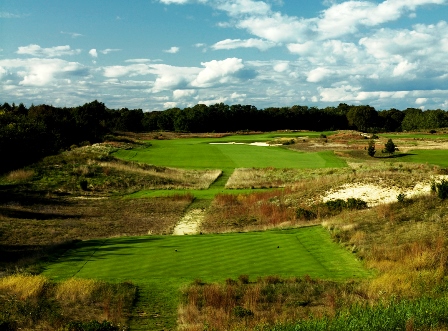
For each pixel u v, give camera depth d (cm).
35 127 7500
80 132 10106
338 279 1905
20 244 2703
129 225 3459
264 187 5078
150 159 7400
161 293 1755
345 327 1266
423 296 1542
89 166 5662
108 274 1983
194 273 1988
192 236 2755
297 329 1277
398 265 2030
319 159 7275
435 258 2070
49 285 1819
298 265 2109
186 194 4631
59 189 4916
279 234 2728
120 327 1469
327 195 3925
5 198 4378
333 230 2722
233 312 1563
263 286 1795
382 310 1374
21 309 1583
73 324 1452
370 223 2770
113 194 4888
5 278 1880
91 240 2703
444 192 2892
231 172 6275
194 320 1516
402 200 3016
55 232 3064
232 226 3312
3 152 5988
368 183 4072
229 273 1989
